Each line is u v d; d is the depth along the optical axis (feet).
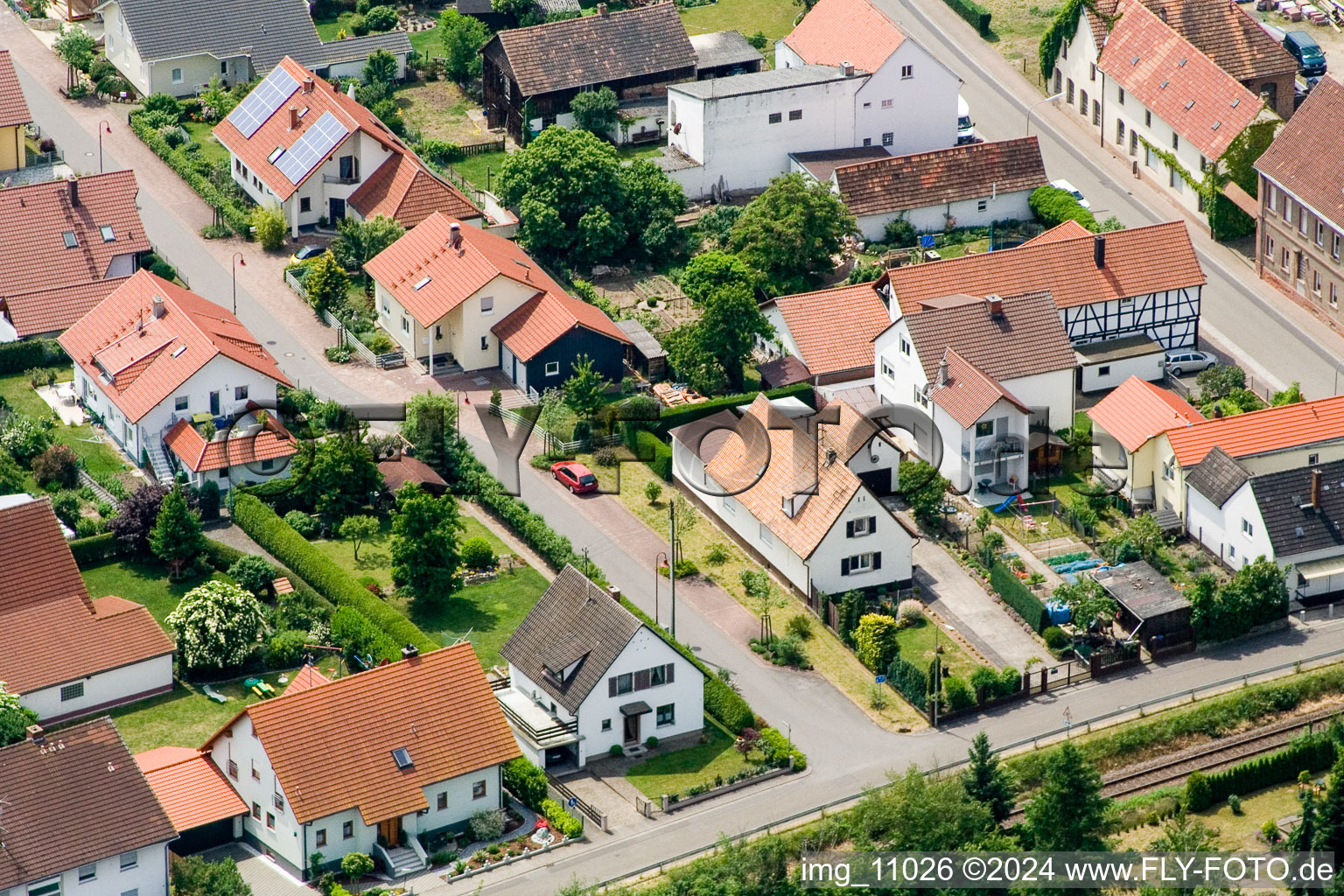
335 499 541.34
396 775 440.86
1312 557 520.83
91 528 533.14
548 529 536.42
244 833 450.71
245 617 492.95
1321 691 494.18
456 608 515.09
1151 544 530.27
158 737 473.67
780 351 604.49
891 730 482.69
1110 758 474.08
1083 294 602.85
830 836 444.96
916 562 535.60
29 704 474.49
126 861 423.23
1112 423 556.92
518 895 431.43
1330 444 548.31
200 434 556.10
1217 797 460.55
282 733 437.58
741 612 519.19
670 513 533.14
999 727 483.51
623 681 471.62
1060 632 505.25
